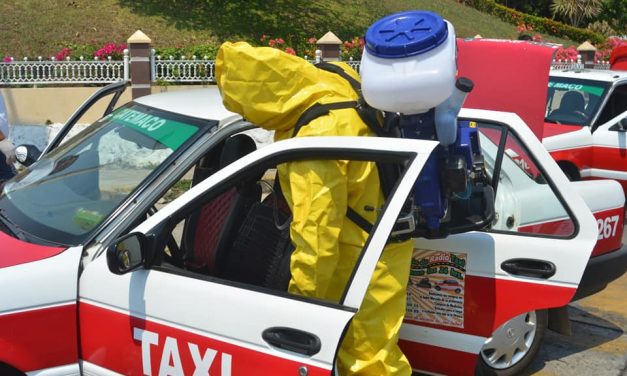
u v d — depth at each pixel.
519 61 4.65
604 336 5.43
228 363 2.81
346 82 3.26
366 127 3.14
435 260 3.89
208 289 2.90
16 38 14.09
